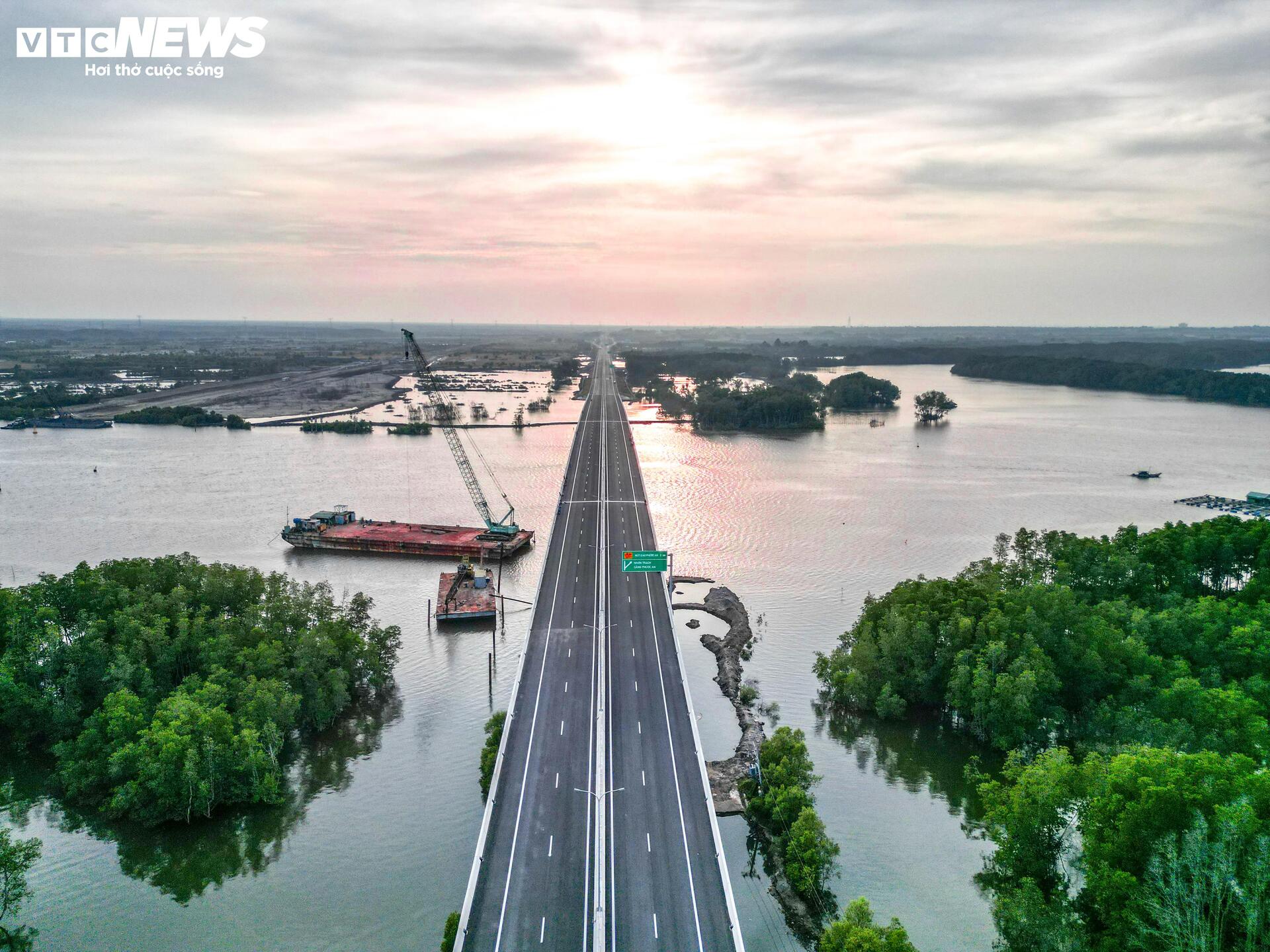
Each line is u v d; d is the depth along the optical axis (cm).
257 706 13700
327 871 11412
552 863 10244
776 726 15412
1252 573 18788
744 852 11962
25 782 13425
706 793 11562
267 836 12144
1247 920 7869
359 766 13988
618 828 10912
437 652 18500
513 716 13725
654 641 16738
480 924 9231
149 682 14150
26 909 10650
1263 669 14225
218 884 11162
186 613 15750
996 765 14125
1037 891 9581
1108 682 14612
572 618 17950
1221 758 10362
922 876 11412
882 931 9056
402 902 10806
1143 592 17800
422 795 13150
